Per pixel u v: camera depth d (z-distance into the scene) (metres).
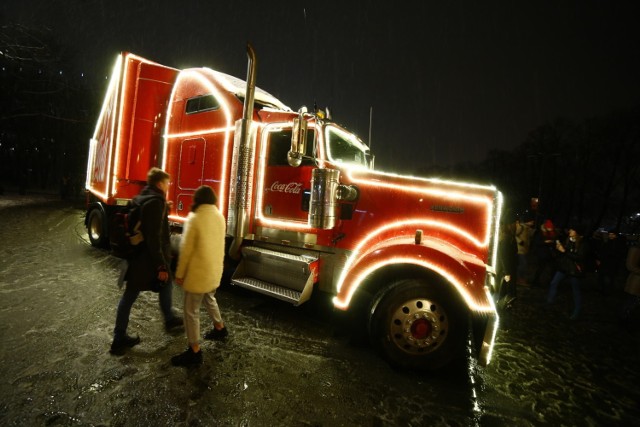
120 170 6.57
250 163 4.84
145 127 6.67
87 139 28.44
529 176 31.98
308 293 4.30
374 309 3.61
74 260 6.46
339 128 4.91
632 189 27.72
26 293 4.61
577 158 28.70
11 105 21.56
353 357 3.72
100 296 4.69
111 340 3.54
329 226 4.09
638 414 3.18
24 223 10.30
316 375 3.29
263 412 2.68
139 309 4.40
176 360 3.18
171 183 6.05
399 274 3.87
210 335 3.79
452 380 3.49
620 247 8.83
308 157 4.52
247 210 4.90
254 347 3.71
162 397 2.72
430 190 4.06
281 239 4.75
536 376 3.76
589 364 4.19
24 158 27.98
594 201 30.50
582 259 5.96
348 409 2.84
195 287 3.12
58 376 2.87
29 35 15.99
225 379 3.06
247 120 4.77
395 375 3.45
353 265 3.82
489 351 3.33
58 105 23.08
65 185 23.28
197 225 3.15
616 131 26.33
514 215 8.38
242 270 4.97
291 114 4.82
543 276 9.99
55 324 3.79
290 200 4.72
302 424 2.60
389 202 4.17
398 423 2.74
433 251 3.51
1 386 2.69
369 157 5.83
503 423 2.87
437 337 3.51
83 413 2.48
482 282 3.41
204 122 5.59
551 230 8.27
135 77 6.54
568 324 5.70
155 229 3.28
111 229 3.34
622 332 5.48
